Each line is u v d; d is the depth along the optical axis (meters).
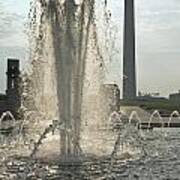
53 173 14.80
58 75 19.33
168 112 58.53
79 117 19.12
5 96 46.03
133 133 28.17
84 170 15.29
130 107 60.50
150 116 51.84
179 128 41.31
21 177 14.17
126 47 80.88
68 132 18.58
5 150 19.91
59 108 19.03
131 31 82.94
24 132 24.53
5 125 34.50
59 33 19.61
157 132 34.53
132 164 16.58
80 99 19.41
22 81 28.38
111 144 20.61
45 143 19.02
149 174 14.67
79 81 19.52
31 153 18.39
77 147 18.31
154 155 19.09
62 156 17.53
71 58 19.47
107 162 16.77
